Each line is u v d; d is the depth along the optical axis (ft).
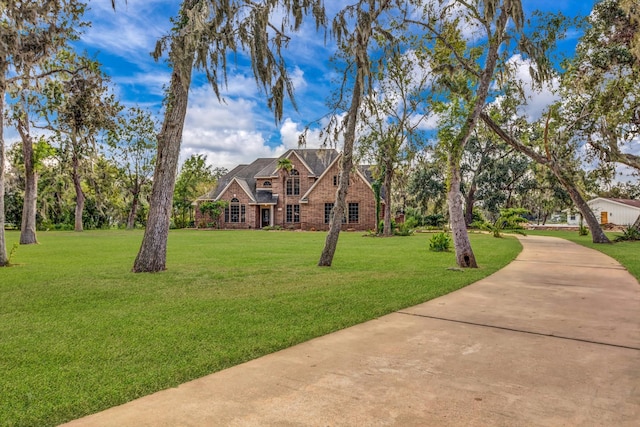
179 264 39.81
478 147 140.36
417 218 144.25
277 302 21.89
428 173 139.03
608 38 63.36
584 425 8.54
